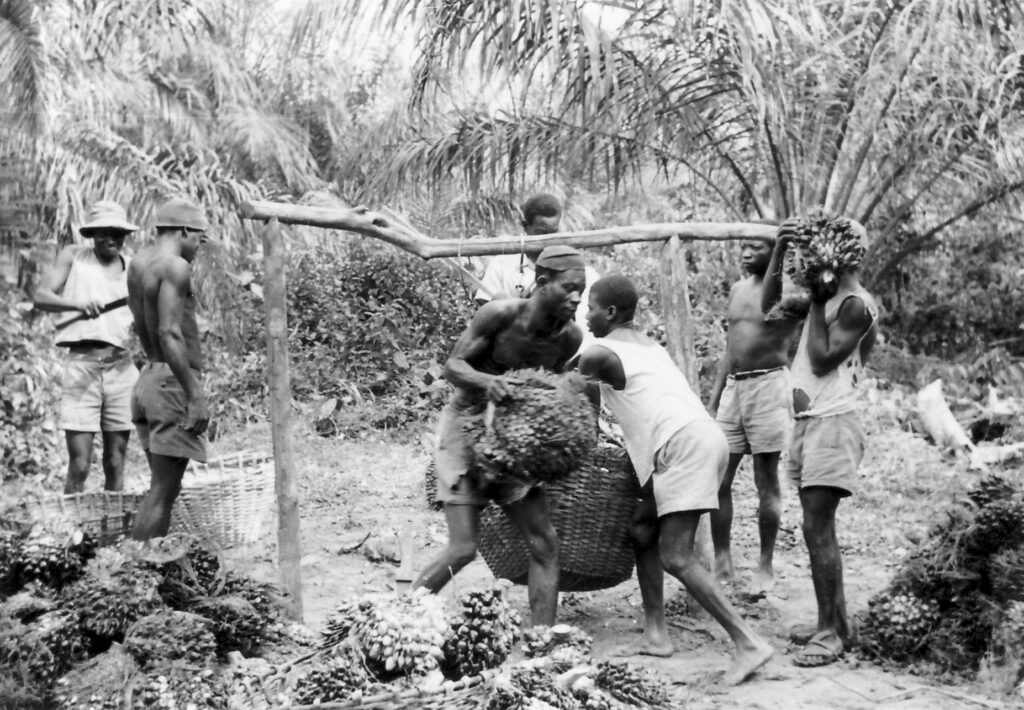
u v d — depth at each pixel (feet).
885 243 40.11
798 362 17.33
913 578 17.21
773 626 18.62
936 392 31.71
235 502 22.00
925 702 15.07
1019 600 16.35
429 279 41.57
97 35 42.37
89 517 19.51
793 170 35.09
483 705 11.85
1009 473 27.09
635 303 17.15
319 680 12.19
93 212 22.77
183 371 17.74
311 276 40.78
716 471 16.25
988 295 41.45
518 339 15.92
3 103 35.68
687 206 43.98
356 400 37.81
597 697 12.17
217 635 14.67
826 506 16.97
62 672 13.76
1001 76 32.53
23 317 33.88
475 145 35.14
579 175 36.42
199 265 39.99
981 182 37.17
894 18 33.35
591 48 29.96
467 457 15.75
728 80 33.68
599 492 17.02
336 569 22.02
